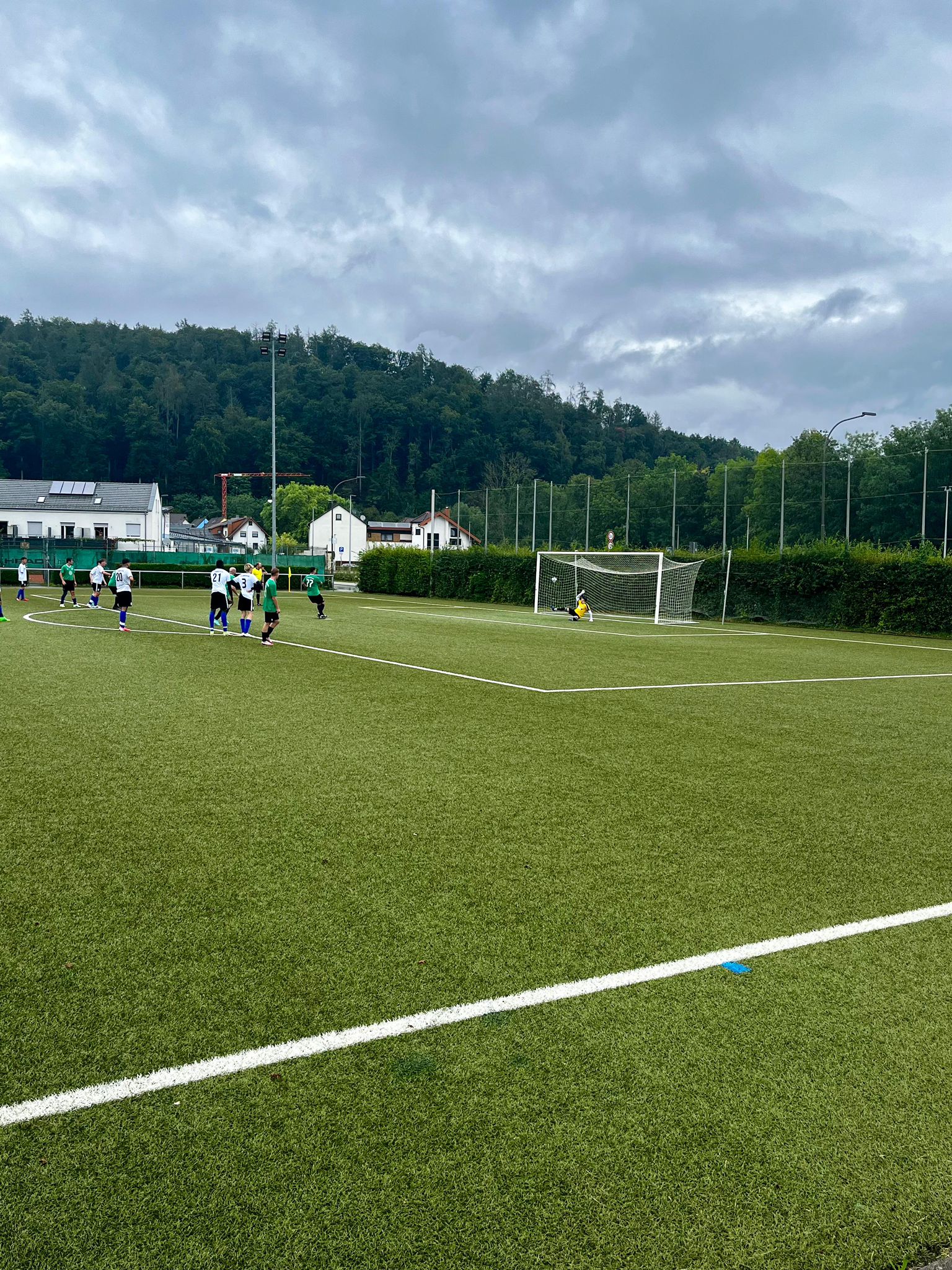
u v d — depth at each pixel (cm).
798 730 971
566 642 2055
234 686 1195
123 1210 242
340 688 1200
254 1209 243
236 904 454
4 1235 232
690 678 1416
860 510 3525
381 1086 299
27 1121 277
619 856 539
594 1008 354
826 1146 273
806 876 511
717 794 687
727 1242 236
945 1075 312
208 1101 289
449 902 461
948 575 2766
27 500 7238
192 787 675
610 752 833
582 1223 241
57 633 1938
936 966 399
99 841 548
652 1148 271
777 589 3225
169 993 360
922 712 1123
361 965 388
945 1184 259
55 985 366
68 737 847
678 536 4031
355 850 539
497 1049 322
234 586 2783
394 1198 248
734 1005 359
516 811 629
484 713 1034
